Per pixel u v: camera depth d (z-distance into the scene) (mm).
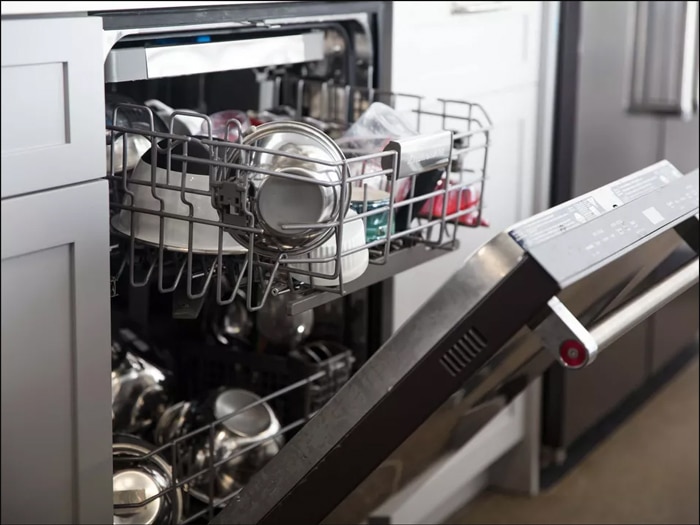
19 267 997
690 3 2227
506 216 2027
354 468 1062
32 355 1023
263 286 1118
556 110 2152
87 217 1054
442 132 1232
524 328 963
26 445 1031
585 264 949
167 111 1403
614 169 2318
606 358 2451
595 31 2160
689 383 2918
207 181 1104
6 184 965
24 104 979
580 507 2230
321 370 1542
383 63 1573
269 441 1491
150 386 1497
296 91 1634
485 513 2205
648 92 2320
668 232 1181
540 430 2361
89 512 1116
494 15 1859
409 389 1000
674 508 2219
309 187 1021
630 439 2566
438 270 1785
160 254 1078
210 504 1334
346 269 1146
